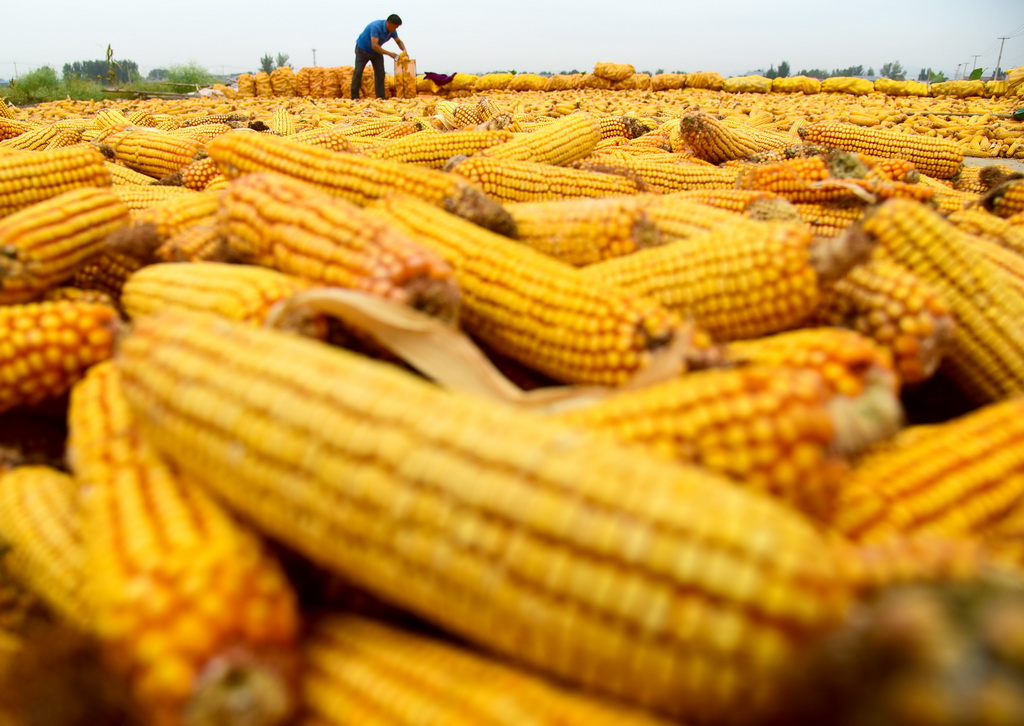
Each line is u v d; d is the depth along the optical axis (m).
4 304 2.78
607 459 1.27
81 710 1.28
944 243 2.58
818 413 1.51
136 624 1.24
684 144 7.21
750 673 1.09
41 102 22.72
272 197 2.60
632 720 1.20
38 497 2.05
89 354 2.40
